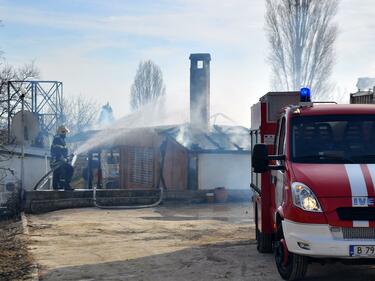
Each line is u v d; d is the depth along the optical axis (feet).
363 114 26.81
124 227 46.03
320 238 22.30
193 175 79.97
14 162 61.00
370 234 22.08
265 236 32.71
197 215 56.18
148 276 27.96
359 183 22.76
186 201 67.51
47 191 57.11
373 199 22.20
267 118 32.78
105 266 30.53
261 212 32.48
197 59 103.45
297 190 23.27
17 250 35.53
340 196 22.44
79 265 30.83
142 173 84.02
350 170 23.86
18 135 56.44
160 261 31.63
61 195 58.59
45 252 34.83
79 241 39.17
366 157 25.18
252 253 33.50
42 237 40.91
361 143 25.86
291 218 23.25
